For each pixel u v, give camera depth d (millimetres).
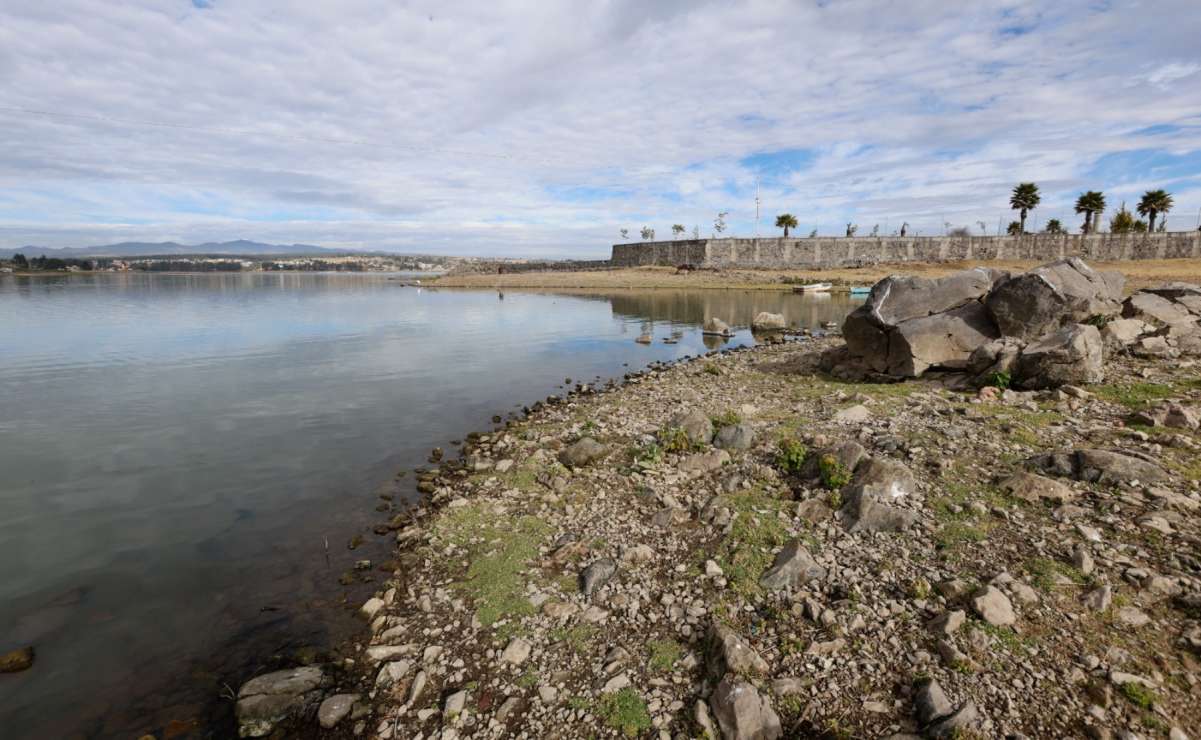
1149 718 5242
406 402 21266
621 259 125250
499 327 44688
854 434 12852
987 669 5977
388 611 8398
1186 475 9219
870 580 7652
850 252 102438
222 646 7828
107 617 8531
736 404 17625
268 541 10773
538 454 14195
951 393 15930
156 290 97562
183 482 13672
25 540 10898
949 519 8781
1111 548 7668
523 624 7727
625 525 10188
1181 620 6367
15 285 110062
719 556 8758
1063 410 13305
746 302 65125
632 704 6238
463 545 10008
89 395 22203
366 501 12531
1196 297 20875
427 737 6117
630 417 17234
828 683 6129
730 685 6020
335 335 39906
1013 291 17500
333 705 6559
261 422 18641
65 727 6523
